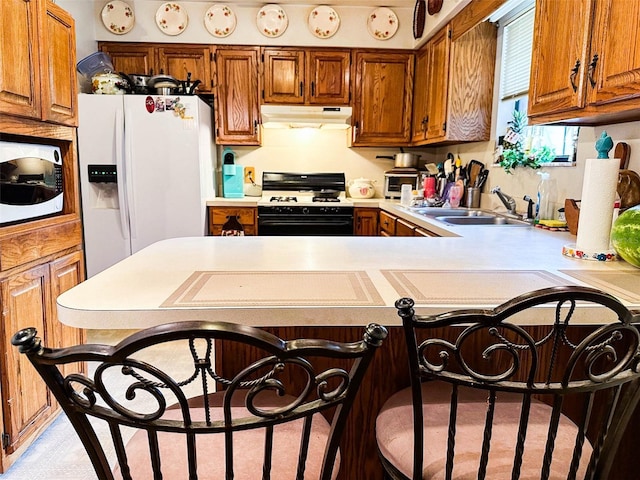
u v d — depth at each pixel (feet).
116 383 7.82
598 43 4.80
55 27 6.45
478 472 2.66
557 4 5.57
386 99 12.62
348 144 13.34
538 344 2.50
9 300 5.48
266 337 2.03
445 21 10.07
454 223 8.78
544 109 5.91
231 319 3.18
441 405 3.53
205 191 11.44
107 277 3.93
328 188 13.60
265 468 2.31
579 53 5.08
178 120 10.39
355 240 5.96
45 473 5.71
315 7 12.05
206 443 3.02
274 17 11.99
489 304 3.34
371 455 4.26
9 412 5.63
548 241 6.01
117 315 3.10
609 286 3.81
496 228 7.33
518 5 8.97
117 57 11.85
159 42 11.88
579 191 7.27
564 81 5.42
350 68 12.39
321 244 5.65
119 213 10.52
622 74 4.44
